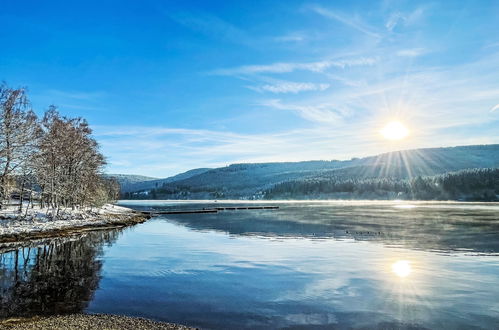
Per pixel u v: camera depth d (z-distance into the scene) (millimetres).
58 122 50625
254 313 14547
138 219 69312
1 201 42375
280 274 21422
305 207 129125
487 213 80688
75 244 34125
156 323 13047
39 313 14172
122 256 27766
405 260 25469
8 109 39000
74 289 17922
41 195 52938
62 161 51406
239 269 22906
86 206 66312
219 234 43969
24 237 36125
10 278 20094
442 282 19328
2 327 12336
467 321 13641
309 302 16016
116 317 13641
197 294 17266
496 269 22406
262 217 76000
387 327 13094
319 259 26125
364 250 30141
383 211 93812
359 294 17219
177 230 49719
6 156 39156
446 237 38594
